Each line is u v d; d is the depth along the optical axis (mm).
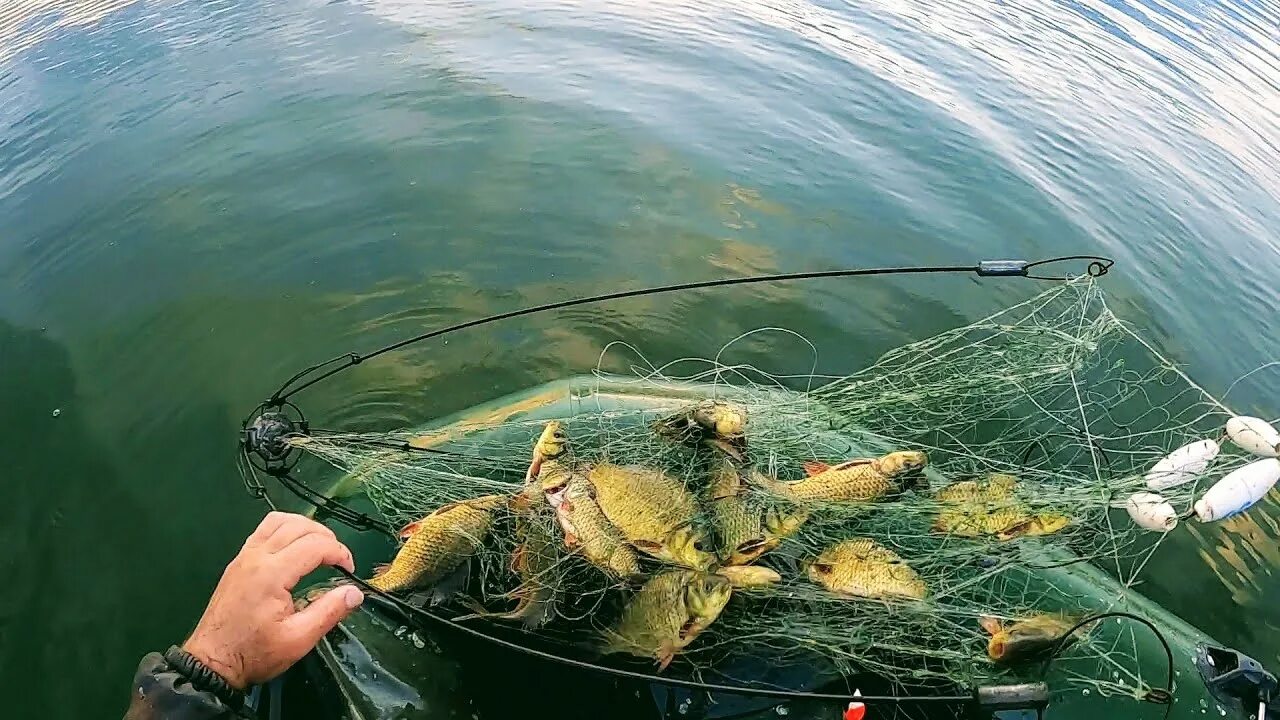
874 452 1229
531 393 1446
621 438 1179
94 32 3092
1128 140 2766
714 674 942
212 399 1626
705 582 949
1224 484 960
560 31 3398
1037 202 2379
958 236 2227
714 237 2166
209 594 1289
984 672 951
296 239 2055
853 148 2635
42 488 1431
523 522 1024
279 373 1694
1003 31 3592
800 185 2412
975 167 2551
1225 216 2426
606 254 2080
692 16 3643
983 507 1074
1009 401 1368
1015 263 1186
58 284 1894
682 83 3006
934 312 1910
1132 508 1019
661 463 1124
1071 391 1539
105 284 1890
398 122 2594
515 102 2760
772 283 1987
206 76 2826
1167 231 2312
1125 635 1031
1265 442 1000
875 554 1017
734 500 1065
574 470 1071
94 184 2225
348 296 1899
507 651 942
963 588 1013
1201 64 3395
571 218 2201
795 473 1152
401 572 972
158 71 2834
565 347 1792
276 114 2609
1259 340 1959
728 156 2539
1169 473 1021
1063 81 3164
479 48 3176
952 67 3236
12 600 1262
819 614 985
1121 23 3732
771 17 3674
